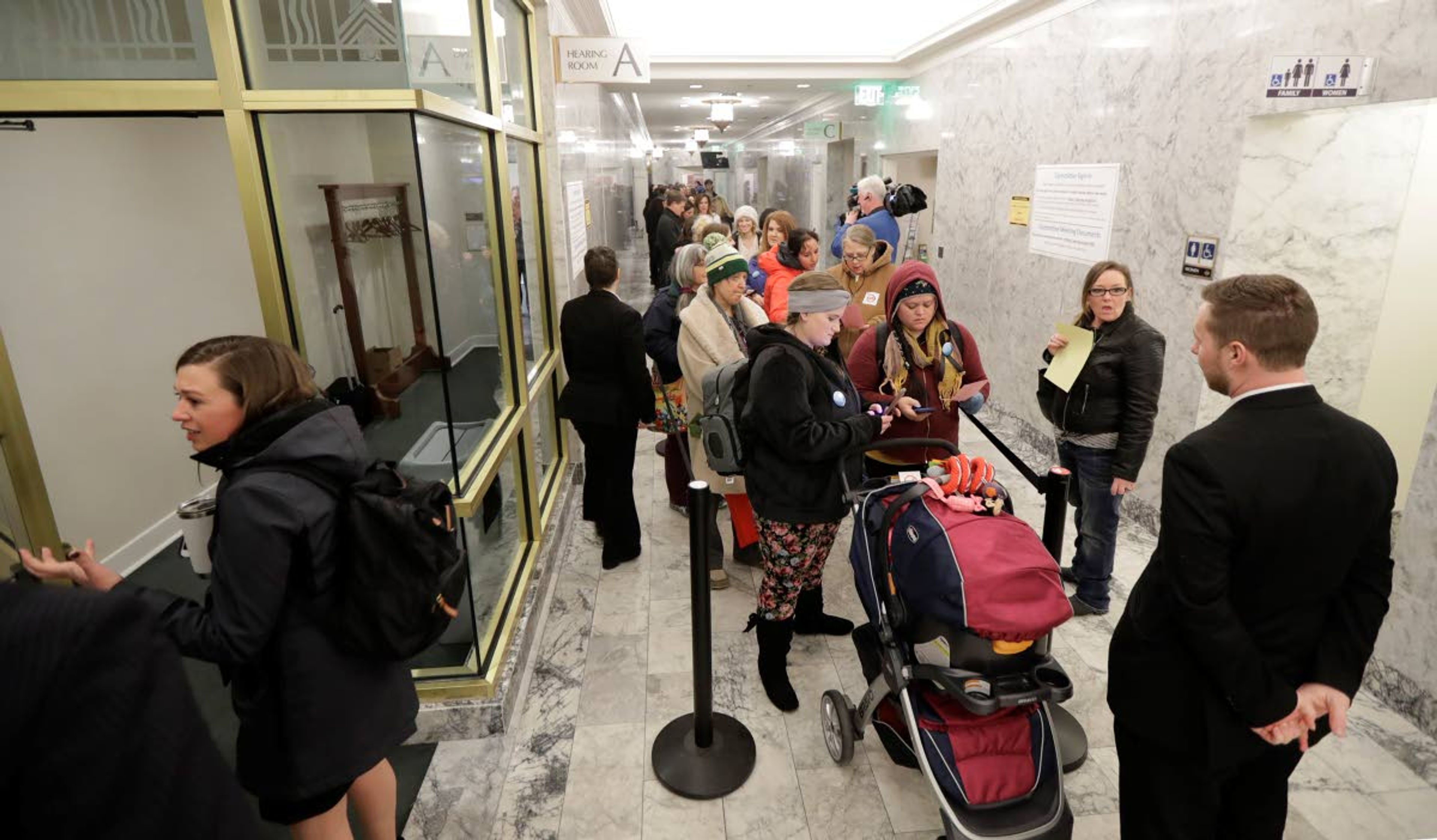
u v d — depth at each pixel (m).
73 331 3.38
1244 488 1.31
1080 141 4.54
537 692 2.71
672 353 3.79
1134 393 2.77
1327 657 1.38
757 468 2.34
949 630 1.84
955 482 1.91
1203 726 1.44
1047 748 1.88
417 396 2.24
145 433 3.79
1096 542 3.04
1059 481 2.27
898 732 2.16
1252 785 1.56
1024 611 1.69
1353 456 1.30
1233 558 1.37
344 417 1.46
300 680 1.42
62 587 0.50
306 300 2.16
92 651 0.47
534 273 3.76
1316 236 3.41
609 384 3.25
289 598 1.39
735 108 12.73
